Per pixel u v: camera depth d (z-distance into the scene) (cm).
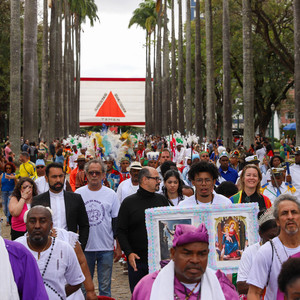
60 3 6025
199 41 4559
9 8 4869
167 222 523
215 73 5566
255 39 4856
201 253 341
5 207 1452
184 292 350
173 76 6003
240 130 8456
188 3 5019
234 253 536
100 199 730
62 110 6612
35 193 848
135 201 663
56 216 656
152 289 352
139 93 7625
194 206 532
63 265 486
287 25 4781
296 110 2931
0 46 4856
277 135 9900
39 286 393
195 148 2073
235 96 6788
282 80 5088
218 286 352
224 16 3794
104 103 7600
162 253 518
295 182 1002
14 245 392
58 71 5691
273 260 442
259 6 4306
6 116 5931
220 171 1160
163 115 6656
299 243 445
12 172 1450
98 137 1509
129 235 663
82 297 543
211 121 4025
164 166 994
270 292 446
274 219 500
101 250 725
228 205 535
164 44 6500
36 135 4375
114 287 879
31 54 3059
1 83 5106
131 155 1566
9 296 368
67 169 1889
